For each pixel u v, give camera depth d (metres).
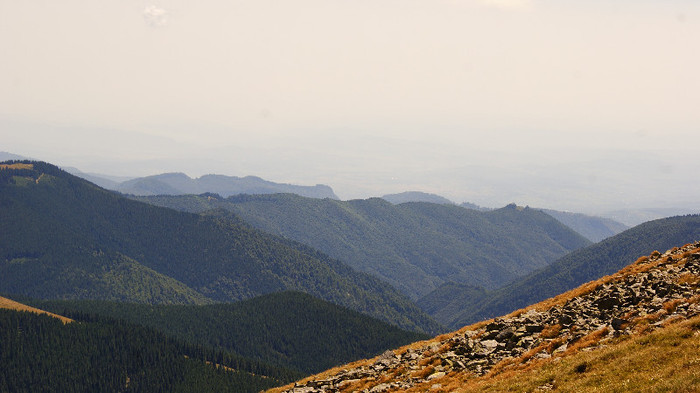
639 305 57.88
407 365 71.44
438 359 68.81
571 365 49.00
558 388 45.66
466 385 55.47
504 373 54.66
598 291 71.19
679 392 37.66
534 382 48.59
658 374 41.22
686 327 46.97
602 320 59.00
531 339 61.91
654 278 63.84
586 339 54.78
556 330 61.62
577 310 64.12
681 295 55.53
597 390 42.47
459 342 72.38
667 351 44.00
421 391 59.06
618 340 51.22
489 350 63.81
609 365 45.88
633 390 40.53
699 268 62.44
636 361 44.53
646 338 47.84
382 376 70.69
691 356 41.84
